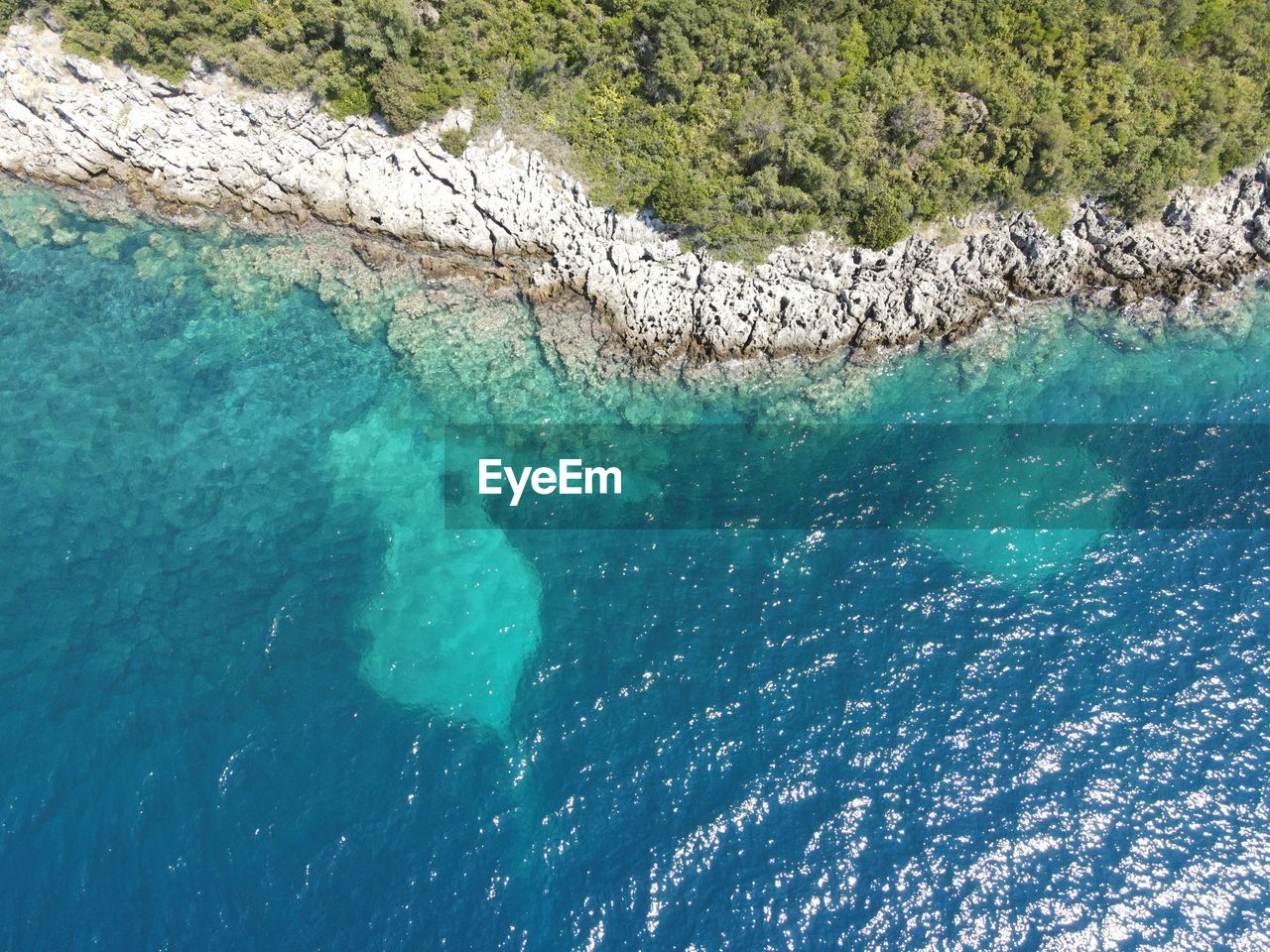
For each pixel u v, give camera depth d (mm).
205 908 27266
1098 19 41062
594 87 42156
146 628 32594
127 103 43562
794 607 34062
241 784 29516
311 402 40000
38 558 33938
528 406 40500
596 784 30141
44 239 43969
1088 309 43094
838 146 40031
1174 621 33062
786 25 40844
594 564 35375
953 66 40656
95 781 29344
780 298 41531
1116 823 28953
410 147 43062
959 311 42312
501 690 32031
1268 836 28438
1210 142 42031
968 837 28922
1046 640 32844
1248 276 43531
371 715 31234
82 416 38156
